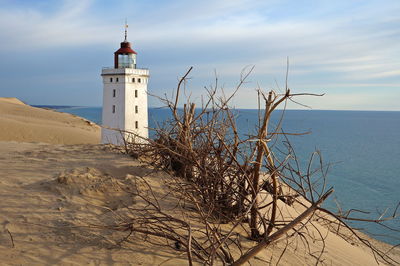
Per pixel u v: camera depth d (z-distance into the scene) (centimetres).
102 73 3888
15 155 743
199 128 558
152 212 438
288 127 13000
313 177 1697
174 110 579
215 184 462
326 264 481
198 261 357
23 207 413
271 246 450
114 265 326
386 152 7138
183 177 579
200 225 437
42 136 5259
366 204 2677
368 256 682
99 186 484
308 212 358
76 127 6881
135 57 3916
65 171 543
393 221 2172
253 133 468
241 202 456
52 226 376
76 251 337
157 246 371
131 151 747
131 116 3806
